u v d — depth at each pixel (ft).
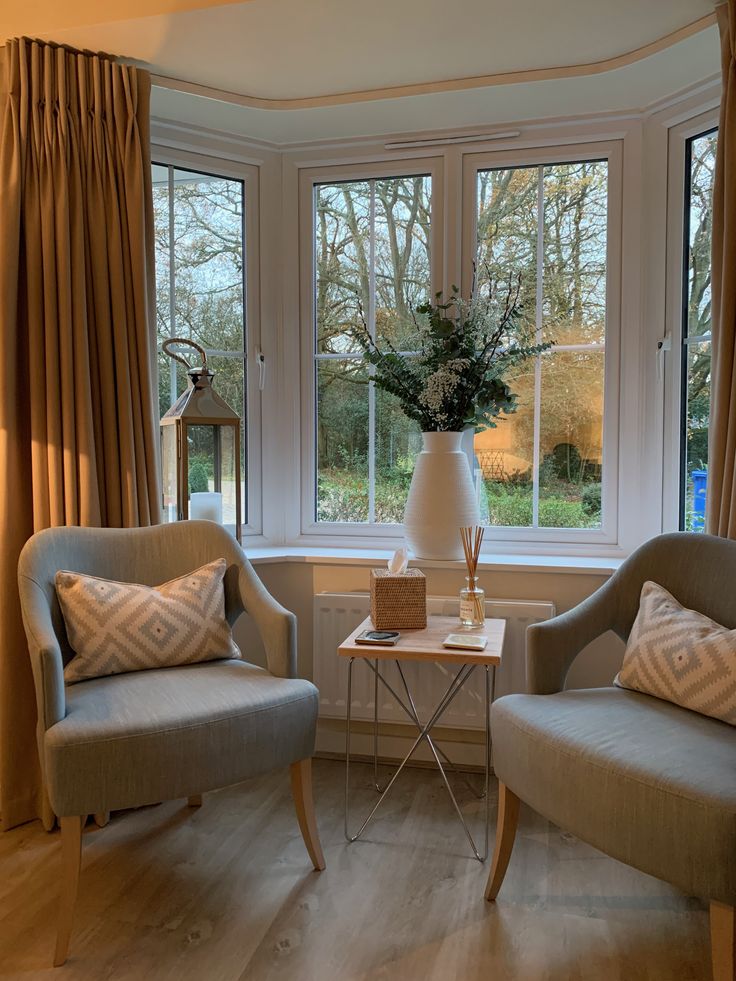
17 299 7.25
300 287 9.51
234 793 7.99
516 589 8.28
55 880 6.41
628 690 6.30
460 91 8.02
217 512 8.12
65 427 7.29
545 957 5.38
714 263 6.84
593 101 8.28
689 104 7.97
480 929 5.68
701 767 4.70
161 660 6.63
